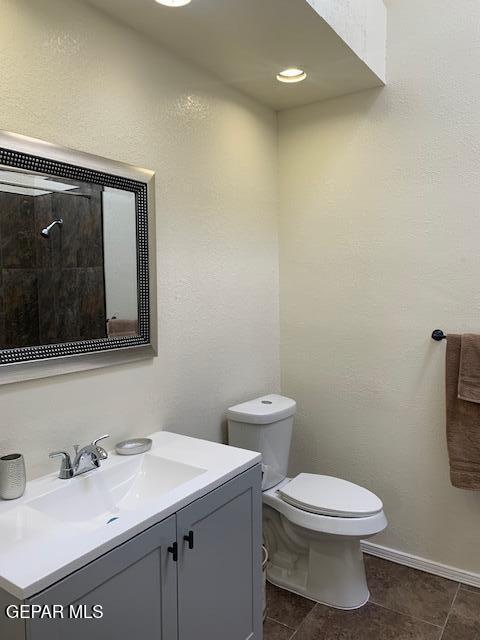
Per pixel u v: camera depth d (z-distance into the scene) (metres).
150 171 1.88
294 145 2.68
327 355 2.66
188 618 1.44
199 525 1.47
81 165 1.60
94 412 1.71
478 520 2.27
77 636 1.10
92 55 1.65
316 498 2.15
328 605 2.16
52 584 1.04
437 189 2.27
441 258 2.29
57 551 1.12
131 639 1.25
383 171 2.41
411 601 2.18
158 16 1.72
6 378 1.41
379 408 2.51
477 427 2.16
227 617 1.62
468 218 2.21
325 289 2.63
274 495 2.28
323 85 2.36
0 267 1.41
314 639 1.95
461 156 2.20
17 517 1.30
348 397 2.60
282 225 2.76
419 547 2.43
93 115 1.66
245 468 1.68
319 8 1.73
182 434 2.11
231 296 2.39
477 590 2.25
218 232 2.29
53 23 1.52
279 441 2.35
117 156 1.75
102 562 1.16
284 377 2.82
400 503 2.47
